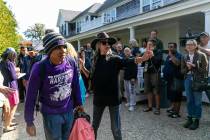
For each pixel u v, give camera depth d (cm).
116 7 2327
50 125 300
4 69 559
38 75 288
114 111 402
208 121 619
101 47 398
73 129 305
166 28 1591
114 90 399
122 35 2038
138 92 828
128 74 747
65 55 295
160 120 642
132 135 536
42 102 301
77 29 3509
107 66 398
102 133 556
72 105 315
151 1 1756
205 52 569
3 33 1130
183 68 578
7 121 577
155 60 694
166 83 711
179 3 1088
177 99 659
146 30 1766
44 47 287
